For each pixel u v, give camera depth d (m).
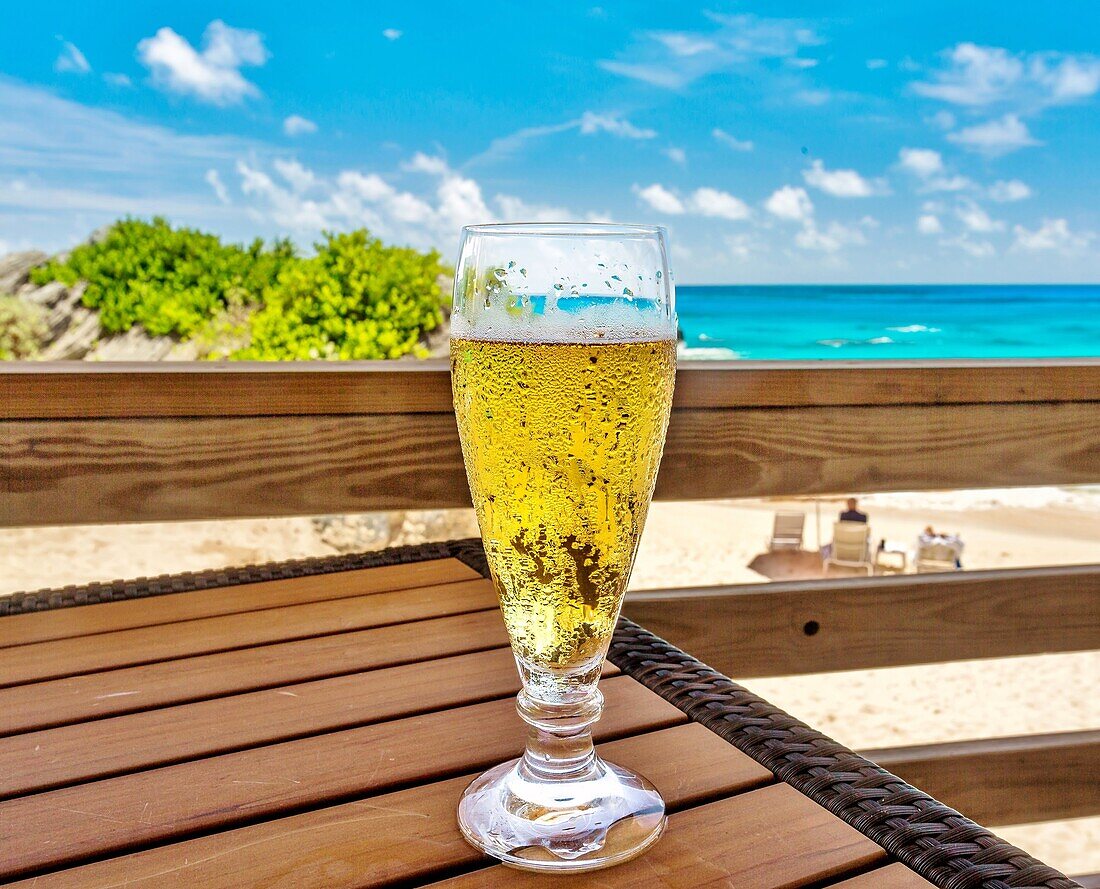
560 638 0.62
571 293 0.57
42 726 0.75
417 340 12.02
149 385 1.31
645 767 0.68
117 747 0.72
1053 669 9.24
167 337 17.27
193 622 1.00
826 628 1.48
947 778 1.42
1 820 0.62
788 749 0.69
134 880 0.55
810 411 1.46
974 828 0.58
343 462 1.37
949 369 1.50
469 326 0.60
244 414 1.34
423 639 0.94
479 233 0.61
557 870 0.55
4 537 13.37
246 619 1.01
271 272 16.36
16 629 0.99
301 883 0.55
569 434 0.57
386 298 11.72
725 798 0.64
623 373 0.57
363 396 1.37
